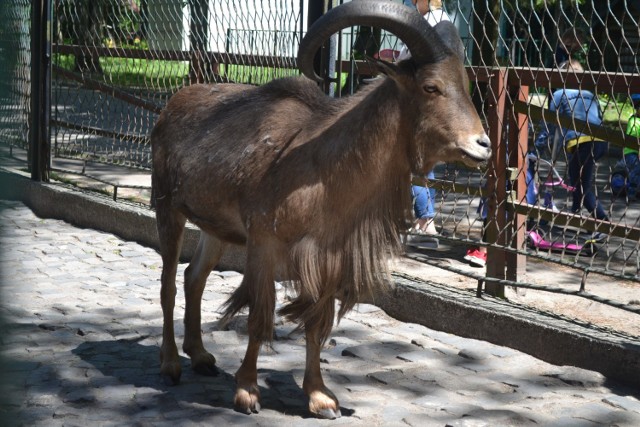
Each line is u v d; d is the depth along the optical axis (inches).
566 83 237.6
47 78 403.9
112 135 395.5
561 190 429.4
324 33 170.9
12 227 371.2
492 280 242.7
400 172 176.9
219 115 200.7
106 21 420.8
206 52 342.3
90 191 394.0
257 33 316.2
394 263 184.9
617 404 189.2
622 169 423.5
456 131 168.6
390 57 292.0
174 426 176.7
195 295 211.5
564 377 204.2
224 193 191.2
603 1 565.3
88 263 314.7
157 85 378.3
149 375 205.2
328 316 182.9
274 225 179.3
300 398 192.4
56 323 240.8
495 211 253.8
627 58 565.3
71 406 185.6
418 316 249.8
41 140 408.2
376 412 185.3
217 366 212.8
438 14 289.1
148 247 341.4
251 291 183.5
